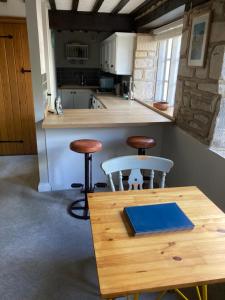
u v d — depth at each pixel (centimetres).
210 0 197
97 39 617
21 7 340
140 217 120
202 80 216
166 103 330
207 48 204
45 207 265
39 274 182
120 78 542
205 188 215
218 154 194
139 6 375
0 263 191
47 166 288
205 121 214
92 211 130
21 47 361
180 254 102
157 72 423
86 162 247
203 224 121
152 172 175
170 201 141
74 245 212
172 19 334
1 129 400
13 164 376
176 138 271
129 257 99
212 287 173
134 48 418
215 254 102
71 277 180
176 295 169
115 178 308
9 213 254
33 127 406
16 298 164
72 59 621
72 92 589
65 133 278
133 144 256
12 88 381
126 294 86
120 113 310
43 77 279
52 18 417
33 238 219
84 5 373
